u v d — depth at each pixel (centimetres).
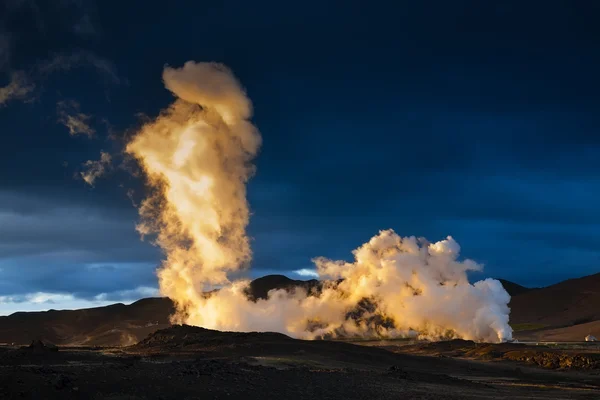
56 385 3228
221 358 6069
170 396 3475
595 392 5766
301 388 4231
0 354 4981
